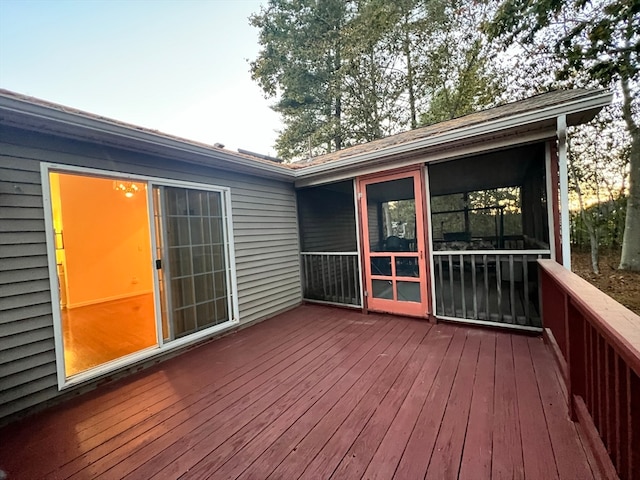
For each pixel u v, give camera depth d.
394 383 2.46
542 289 3.13
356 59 11.12
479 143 3.44
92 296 5.89
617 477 1.22
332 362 2.95
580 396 1.84
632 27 4.84
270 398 2.35
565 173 2.97
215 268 3.99
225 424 2.04
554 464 1.52
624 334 0.96
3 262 2.27
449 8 10.30
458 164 4.39
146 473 1.62
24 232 2.38
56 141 2.59
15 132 2.36
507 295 3.55
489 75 9.87
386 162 4.16
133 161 3.15
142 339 3.76
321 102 12.95
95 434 2.01
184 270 3.60
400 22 10.94
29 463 1.75
